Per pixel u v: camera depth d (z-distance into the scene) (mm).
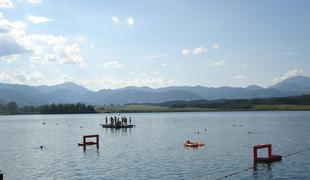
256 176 52219
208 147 86438
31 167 63625
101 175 54938
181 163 63625
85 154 77812
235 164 61906
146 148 86562
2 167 64250
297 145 89188
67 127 190375
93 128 176000
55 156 76188
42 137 127562
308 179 49719
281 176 51875
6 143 107625
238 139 106125
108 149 85750
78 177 54062
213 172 55500
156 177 52594
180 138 112062
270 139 105000
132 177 53000
